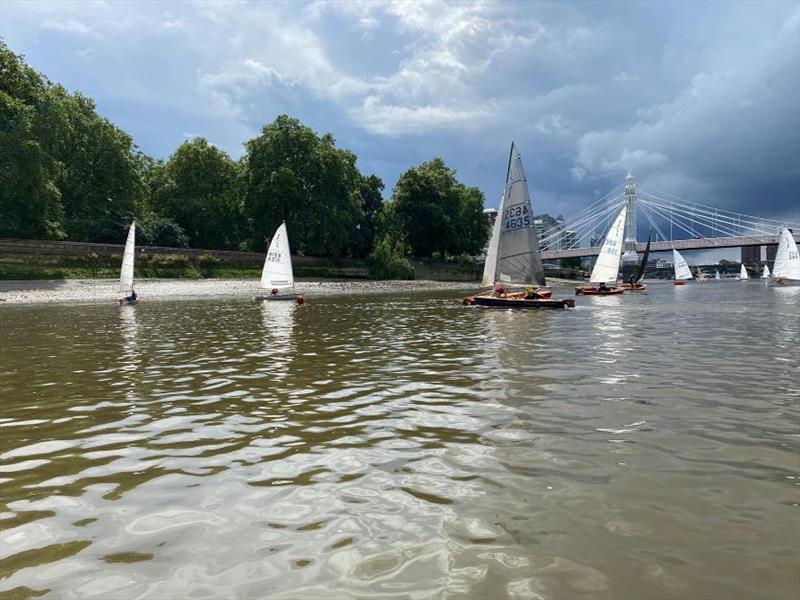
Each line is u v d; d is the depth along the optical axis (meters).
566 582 4.06
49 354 16.09
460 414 8.86
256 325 25.19
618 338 19.48
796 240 134.38
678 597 3.85
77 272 56.06
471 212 109.31
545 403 9.55
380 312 33.41
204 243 86.06
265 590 3.98
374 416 8.81
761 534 4.76
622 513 5.18
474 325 24.84
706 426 8.03
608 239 60.19
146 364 14.23
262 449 7.22
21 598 3.89
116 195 73.94
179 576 4.18
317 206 81.56
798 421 8.28
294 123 82.69
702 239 141.50
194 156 84.44
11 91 53.81
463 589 3.97
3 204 55.66
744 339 19.00
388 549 4.56
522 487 5.82
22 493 5.82
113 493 5.80
